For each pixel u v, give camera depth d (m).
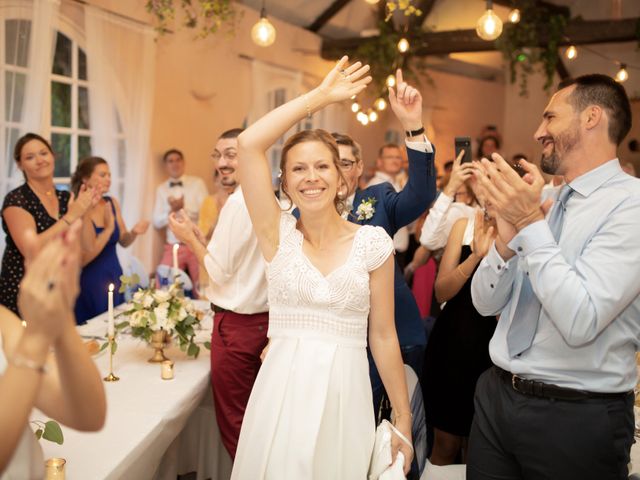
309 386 1.55
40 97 4.42
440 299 2.63
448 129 10.21
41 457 1.16
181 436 2.60
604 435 1.52
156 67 5.76
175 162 5.81
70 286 0.88
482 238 2.41
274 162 7.90
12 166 4.29
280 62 7.45
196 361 2.48
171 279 4.01
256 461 1.57
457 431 2.58
